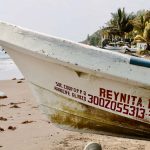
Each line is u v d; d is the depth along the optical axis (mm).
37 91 4871
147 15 50906
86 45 4414
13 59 4805
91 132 4824
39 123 7965
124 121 4516
